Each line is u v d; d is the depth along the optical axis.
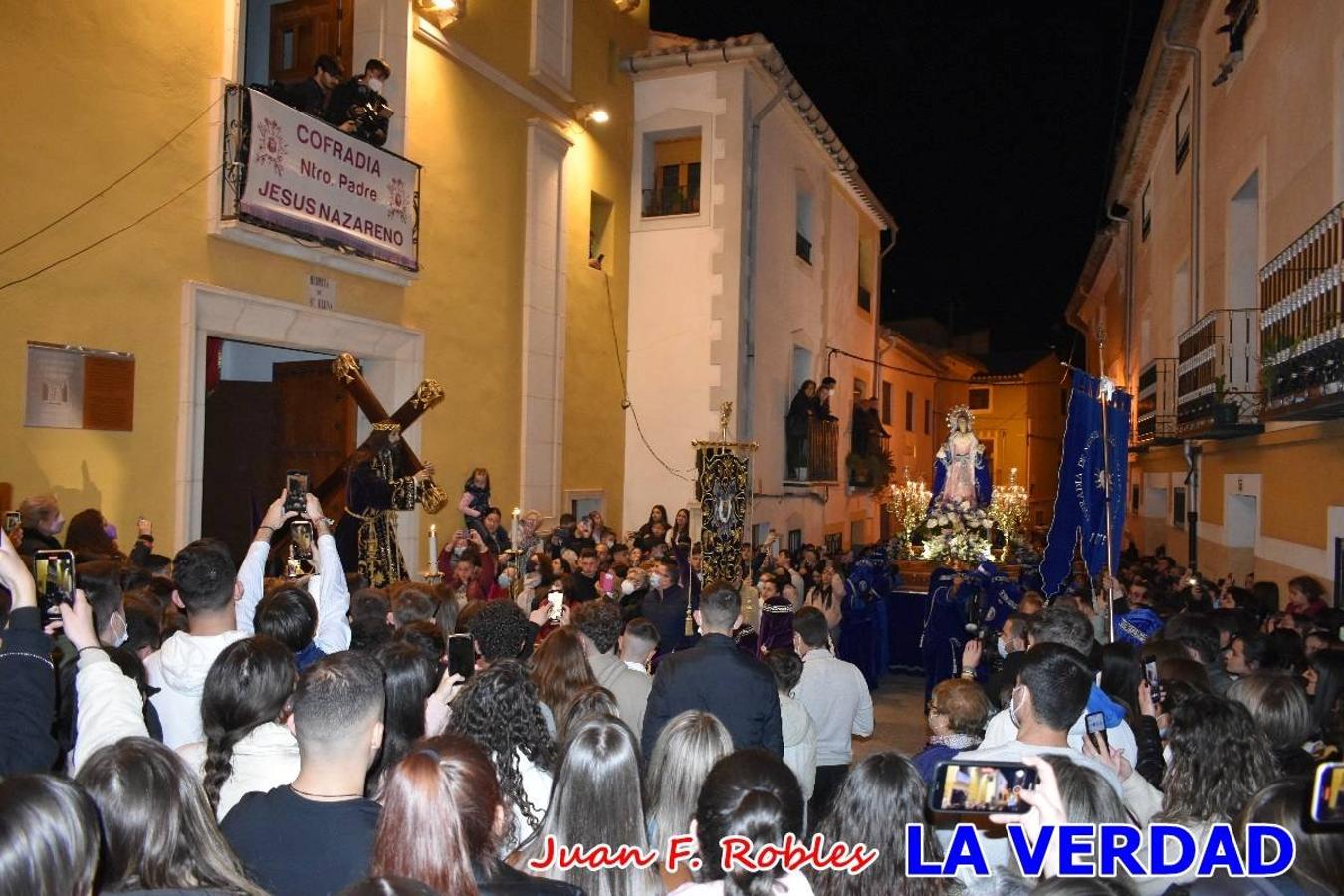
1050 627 5.27
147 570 5.64
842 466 22.59
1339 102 7.87
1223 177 12.13
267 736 3.06
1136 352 20.22
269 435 11.06
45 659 2.82
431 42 11.31
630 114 16.36
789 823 2.48
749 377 16.30
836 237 22.25
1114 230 22.05
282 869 2.47
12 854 1.74
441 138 11.56
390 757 3.40
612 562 11.05
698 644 4.84
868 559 13.06
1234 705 3.32
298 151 9.14
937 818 2.54
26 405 7.16
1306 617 6.57
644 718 4.75
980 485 14.07
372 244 10.12
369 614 5.09
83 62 7.58
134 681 3.21
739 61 15.76
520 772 3.31
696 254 15.98
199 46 8.52
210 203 8.58
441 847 2.29
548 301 13.65
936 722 4.41
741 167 15.81
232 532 10.90
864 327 24.91
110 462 7.77
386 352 10.73
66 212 7.45
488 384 12.46
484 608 4.63
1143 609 7.82
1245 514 11.96
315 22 10.80
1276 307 8.40
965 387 40.25
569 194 14.39
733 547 11.59
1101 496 7.91
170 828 2.17
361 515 8.48
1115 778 3.50
